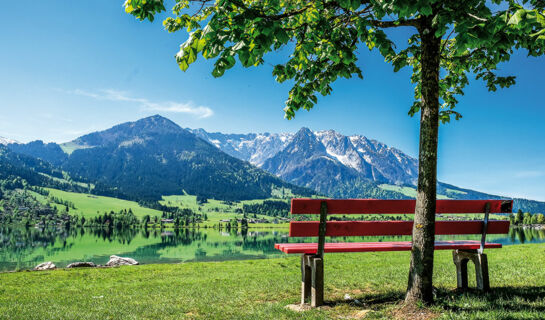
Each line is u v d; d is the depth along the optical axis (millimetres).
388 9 4656
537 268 10547
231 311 7426
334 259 18438
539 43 5895
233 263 20250
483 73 8867
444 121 9633
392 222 7152
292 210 6770
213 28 4176
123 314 7746
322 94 7398
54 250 121438
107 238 180250
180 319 7004
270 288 10305
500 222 7633
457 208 7746
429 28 5992
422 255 6027
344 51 5688
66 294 11648
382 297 7441
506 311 5586
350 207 7047
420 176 6168
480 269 7355
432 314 5633
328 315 6152
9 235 182000
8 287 13906
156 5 4609
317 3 5805
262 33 3990
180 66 4293
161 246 141375
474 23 4102
